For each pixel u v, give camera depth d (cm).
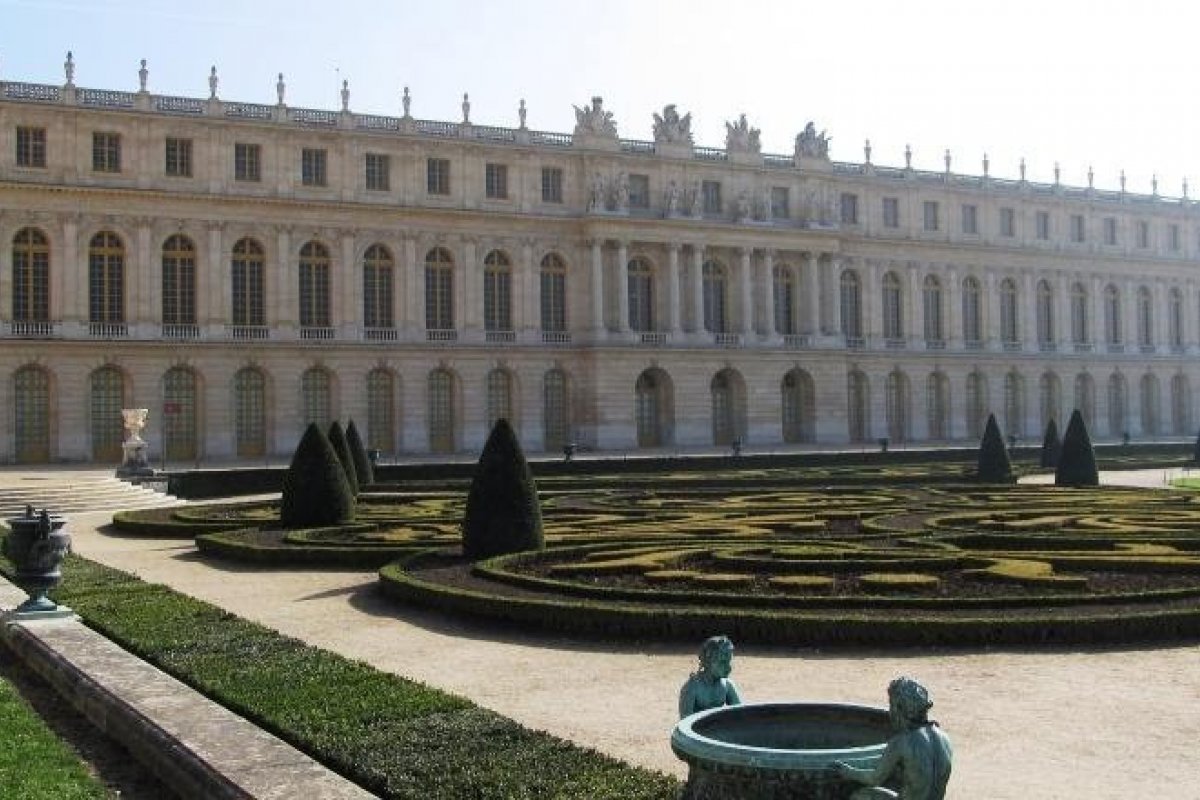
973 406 12506
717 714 1123
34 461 8700
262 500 5844
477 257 10150
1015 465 8338
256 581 3300
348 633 2527
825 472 7244
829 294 11538
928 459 8662
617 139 10600
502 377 10338
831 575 2914
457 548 3559
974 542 3494
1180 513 4253
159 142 9050
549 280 10512
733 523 4022
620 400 10488
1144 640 2344
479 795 1261
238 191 9294
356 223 9694
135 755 1575
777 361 11219
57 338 8650
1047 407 12950
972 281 12556
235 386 9356
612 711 1852
